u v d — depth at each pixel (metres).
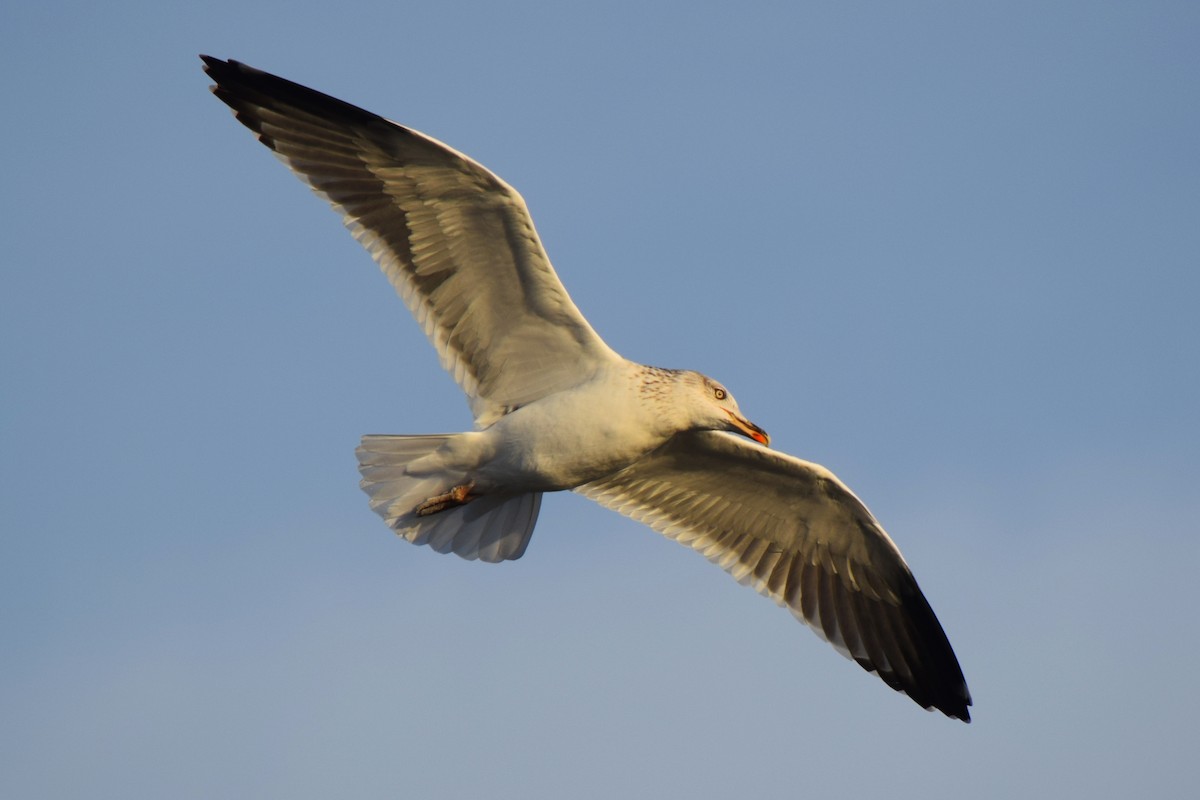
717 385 14.53
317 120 13.64
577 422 13.67
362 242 13.84
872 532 15.23
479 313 14.04
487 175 12.96
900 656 15.88
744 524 15.74
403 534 14.11
